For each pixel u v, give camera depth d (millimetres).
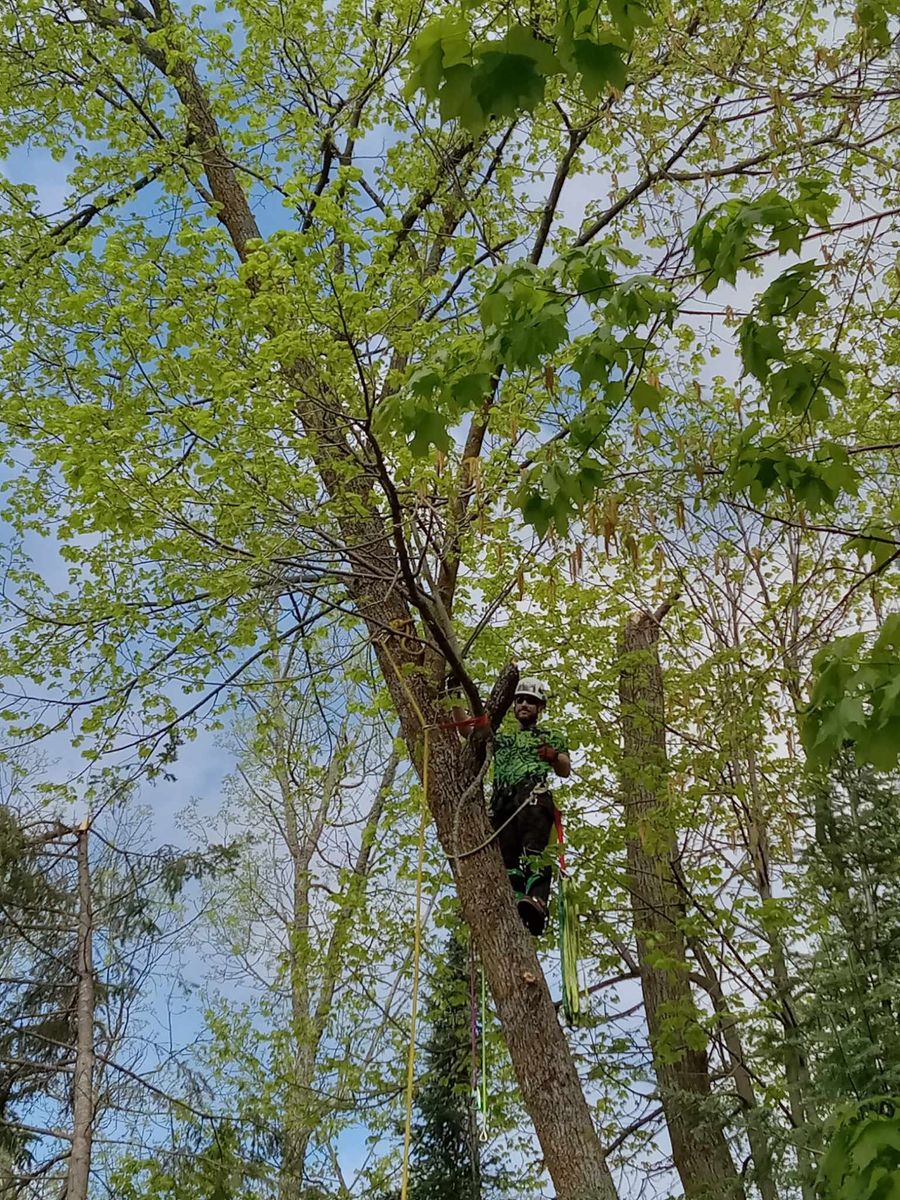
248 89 7754
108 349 5961
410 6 6898
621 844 8133
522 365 3664
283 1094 9938
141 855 8469
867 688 2957
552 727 8148
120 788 7246
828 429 6621
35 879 7902
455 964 9898
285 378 5039
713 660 7188
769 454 4219
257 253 4801
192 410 5191
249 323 5031
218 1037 10422
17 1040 7641
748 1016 6848
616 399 3881
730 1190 6641
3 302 6648
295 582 5781
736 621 7910
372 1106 9617
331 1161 10352
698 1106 7129
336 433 5410
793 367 4078
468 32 2725
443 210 7188
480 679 8227
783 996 6965
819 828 6949
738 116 5262
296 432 5262
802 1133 6145
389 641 6336
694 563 8031
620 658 7973
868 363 6285
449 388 3752
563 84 6234
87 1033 7285
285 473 5230
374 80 7074
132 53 8023
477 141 7105
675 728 8062
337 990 10039
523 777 6707
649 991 7980
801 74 5359
